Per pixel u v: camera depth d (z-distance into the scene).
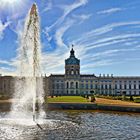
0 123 40.38
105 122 43.84
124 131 35.53
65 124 40.88
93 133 33.94
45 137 31.25
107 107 66.12
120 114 56.88
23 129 35.88
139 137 32.00
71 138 30.91
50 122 42.66
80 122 43.53
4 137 31.20
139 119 47.94
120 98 125.31
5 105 70.31
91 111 64.56
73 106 69.88
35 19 44.19
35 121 43.19
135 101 92.75
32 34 44.62
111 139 30.73
